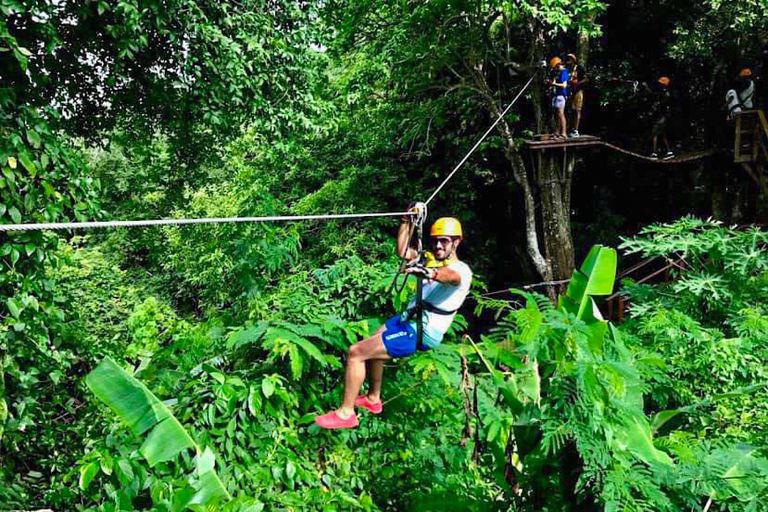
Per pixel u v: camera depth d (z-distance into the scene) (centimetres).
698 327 652
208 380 495
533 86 1341
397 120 1477
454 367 516
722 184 1545
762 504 363
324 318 548
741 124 1327
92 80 845
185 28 716
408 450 532
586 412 371
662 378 552
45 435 552
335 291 634
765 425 502
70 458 533
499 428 452
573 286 530
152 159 1223
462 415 561
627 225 1739
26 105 513
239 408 454
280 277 886
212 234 1217
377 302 613
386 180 1447
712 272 796
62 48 725
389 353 430
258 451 454
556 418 381
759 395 563
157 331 827
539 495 424
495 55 1345
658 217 1708
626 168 1681
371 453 534
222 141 1020
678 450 392
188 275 1437
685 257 859
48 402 588
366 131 1488
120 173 1694
